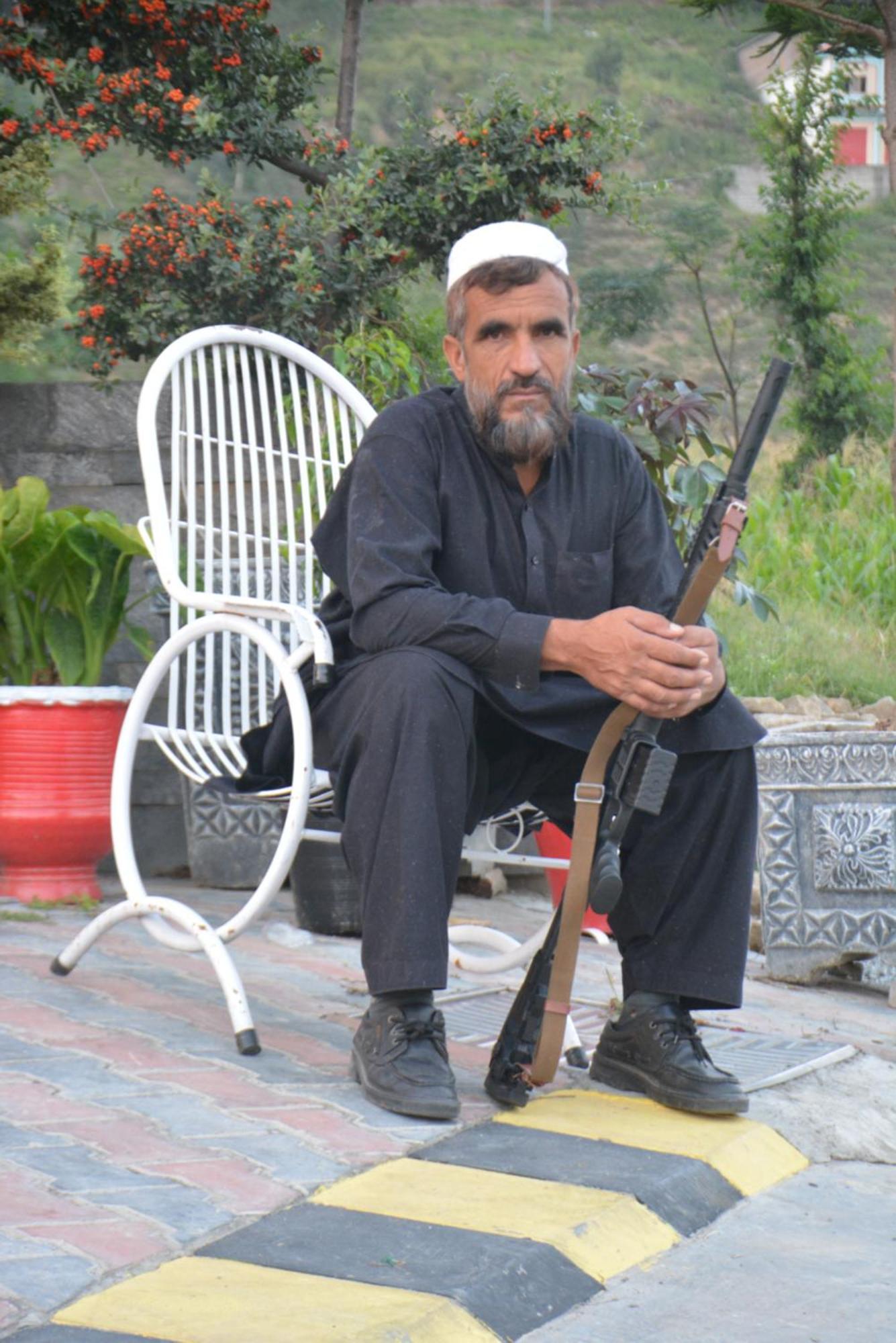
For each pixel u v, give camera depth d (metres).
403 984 2.07
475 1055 2.53
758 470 14.91
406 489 2.27
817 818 3.55
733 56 65.50
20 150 6.86
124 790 2.67
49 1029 2.46
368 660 2.21
